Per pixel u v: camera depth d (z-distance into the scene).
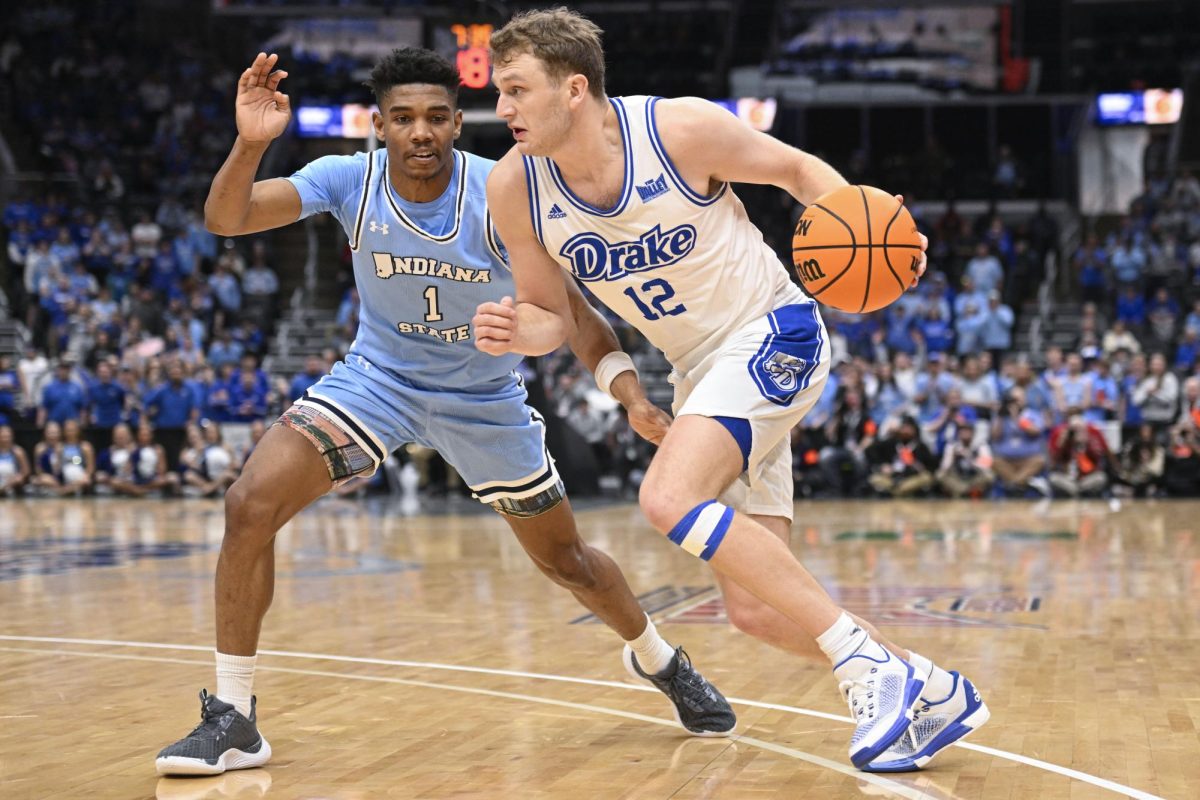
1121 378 14.33
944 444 13.81
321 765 3.01
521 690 3.92
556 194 2.88
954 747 3.10
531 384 13.70
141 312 16.59
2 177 19.81
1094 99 22.45
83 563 8.01
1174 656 4.42
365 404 3.24
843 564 7.60
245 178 2.97
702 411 2.87
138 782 2.86
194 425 14.70
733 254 2.94
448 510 12.83
